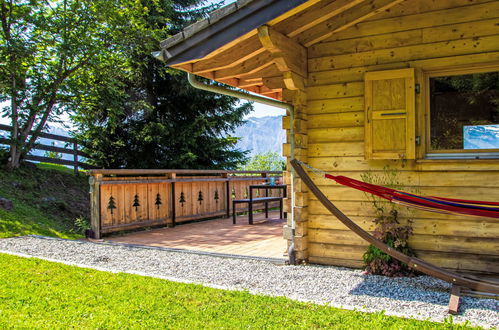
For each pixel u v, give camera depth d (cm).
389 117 465
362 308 349
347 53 497
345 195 502
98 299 375
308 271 479
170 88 1556
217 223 963
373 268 459
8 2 1088
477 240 441
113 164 1517
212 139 1648
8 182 1038
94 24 1227
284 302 361
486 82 448
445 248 454
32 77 1151
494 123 443
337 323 310
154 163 1553
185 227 897
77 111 1285
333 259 510
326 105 509
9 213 830
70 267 498
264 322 314
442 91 466
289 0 396
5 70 1095
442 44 451
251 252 616
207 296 381
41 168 1217
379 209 479
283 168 2150
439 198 388
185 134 1533
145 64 1373
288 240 540
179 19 1622
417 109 460
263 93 738
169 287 411
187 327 307
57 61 1191
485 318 325
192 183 965
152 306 354
